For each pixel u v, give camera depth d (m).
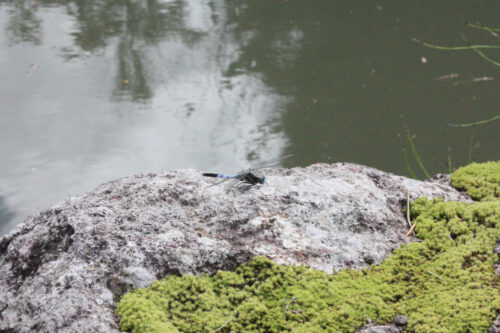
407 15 17.77
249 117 12.26
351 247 3.64
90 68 13.70
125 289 3.17
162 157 10.60
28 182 9.71
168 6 18.08
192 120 11.96
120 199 3.92
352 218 3.87
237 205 3.87
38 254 3.38
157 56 14.55
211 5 18.36
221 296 3.20
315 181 4.18
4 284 3.29
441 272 3.47
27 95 12.25
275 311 3.12
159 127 11.66
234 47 15.38
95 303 3.04
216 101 12.72
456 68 14.67
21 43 14.64
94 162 10.33
